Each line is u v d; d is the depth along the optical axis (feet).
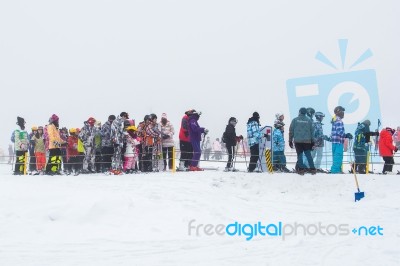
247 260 26.99
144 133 54.90
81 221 35.06
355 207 40.55
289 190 45.52
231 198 42.42
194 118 54.80
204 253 28.50
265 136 52.85
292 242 31.01
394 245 29.68
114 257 27.58
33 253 28.43
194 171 52.80
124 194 40.27
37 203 38.06
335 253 28.27
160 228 34.37
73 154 58.39
